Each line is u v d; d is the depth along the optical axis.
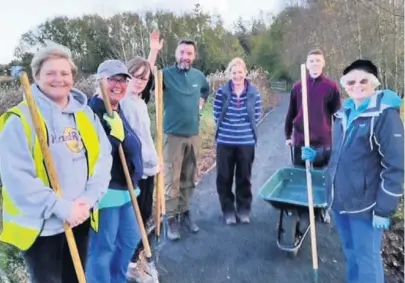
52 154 2.10
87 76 12.55
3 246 3.35
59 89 2.11
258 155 7.72
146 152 3.30
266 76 19.03
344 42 8.82
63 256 2.29
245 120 4.25
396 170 2.50
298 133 4.36
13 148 2.00
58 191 2.10
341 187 2.75
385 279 3.25
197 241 4.00
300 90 4.35
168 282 3.29
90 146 2.27
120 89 2.84
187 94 4.00
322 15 10.42
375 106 2.58
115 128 2.73
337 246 3.85
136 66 3.14
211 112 9.91
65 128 2.16
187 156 4.13
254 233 4.18
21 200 2.01
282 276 3.38
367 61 2.70
